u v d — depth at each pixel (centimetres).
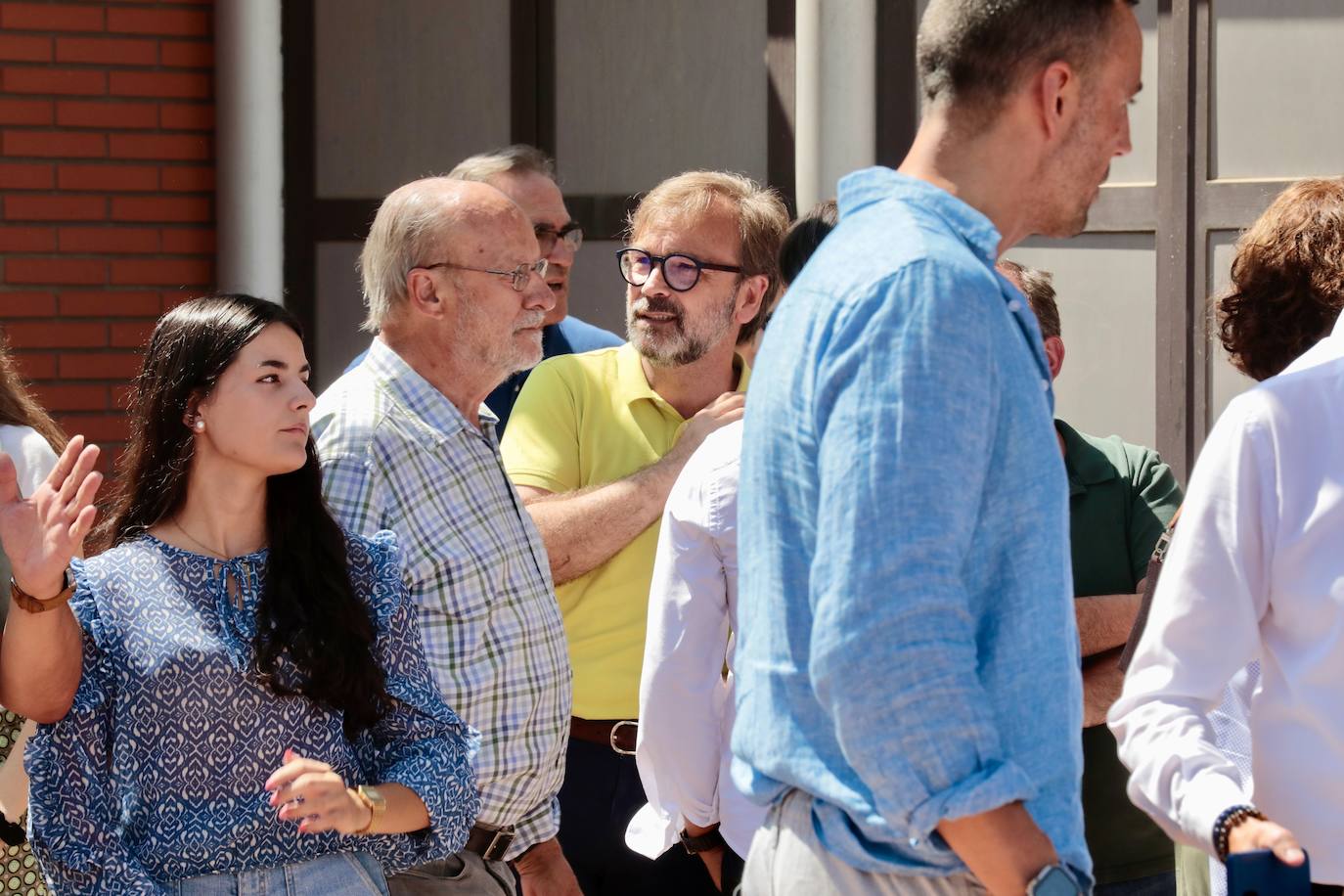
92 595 507
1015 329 389
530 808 655
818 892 404
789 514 395
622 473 771
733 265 758
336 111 1309
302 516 537
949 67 408
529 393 796
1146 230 1062
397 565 565
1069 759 375
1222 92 1038
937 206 400
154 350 542
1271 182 1019
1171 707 477
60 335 1310
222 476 532
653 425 780
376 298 666
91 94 1307
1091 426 1089
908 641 357
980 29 402
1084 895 372
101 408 1316
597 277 1259
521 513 668
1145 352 1066
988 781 355
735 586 620
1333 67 1005
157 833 495
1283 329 550
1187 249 1046
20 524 477
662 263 755
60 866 485
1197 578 479
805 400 388
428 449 636
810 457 388
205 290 1332
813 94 1148
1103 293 1083
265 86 1295
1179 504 674
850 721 363
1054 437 390
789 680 398
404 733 545
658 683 622
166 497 534
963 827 366
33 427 719
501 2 1271
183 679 500
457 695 623
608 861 751
